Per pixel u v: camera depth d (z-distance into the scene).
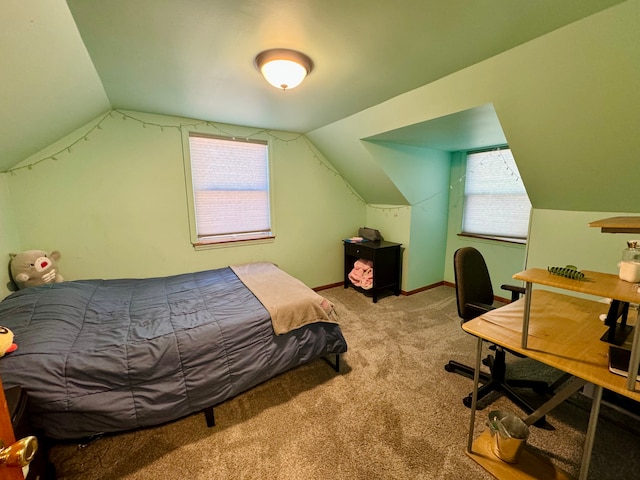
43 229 2.18
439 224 3.78
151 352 1.46
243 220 3.16
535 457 1.35
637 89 1.25
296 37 1.32
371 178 3.37
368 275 3.48
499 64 1.50
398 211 3.60
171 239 2.75
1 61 1.06
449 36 1.31
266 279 2.51
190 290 2.29
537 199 2.25
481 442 1.44
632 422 1.55
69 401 1.26
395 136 2.68
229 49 1.43
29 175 2.09
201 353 1.57
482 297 1.92
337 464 1.35
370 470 1.32
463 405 1.72
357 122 2.61
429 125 2.26
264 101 2.19
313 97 2.10
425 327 2.74
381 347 2.39
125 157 2.45
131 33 1.27
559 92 1.45
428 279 3.82
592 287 1.01
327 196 3.72
